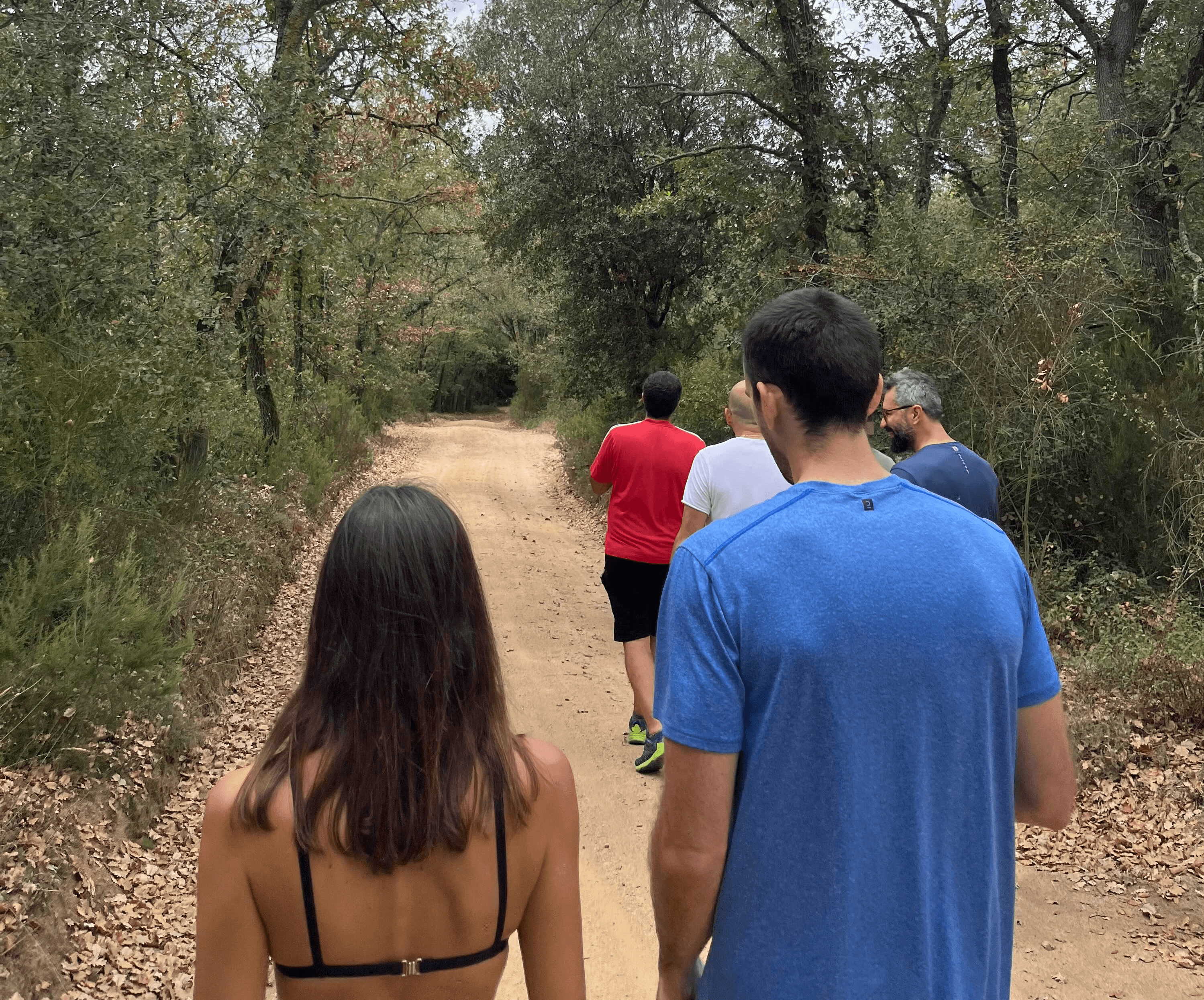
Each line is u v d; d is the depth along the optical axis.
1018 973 3.35
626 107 17.50
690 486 4.06
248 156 10.41
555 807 1.30
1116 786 4.63
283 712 1.26
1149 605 6.61
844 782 1.23
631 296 19.39
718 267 17.83
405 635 1.21
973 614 1.28
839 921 1.24
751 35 14.98
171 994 3.29
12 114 6.62
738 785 1.30
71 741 4.45
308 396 16.28
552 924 1.31
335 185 14.66
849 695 1.23
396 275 27.94
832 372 1.38
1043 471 7.91
